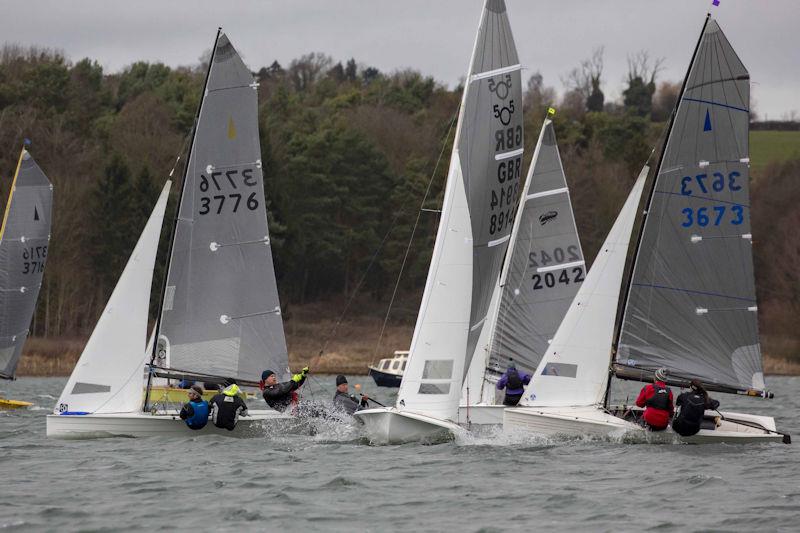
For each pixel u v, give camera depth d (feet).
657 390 217.97
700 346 226.99
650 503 161.48
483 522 149.69
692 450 211.61
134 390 230.68
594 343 225.56
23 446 216.33
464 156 233.76
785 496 166.30
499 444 216.74
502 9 237.45
